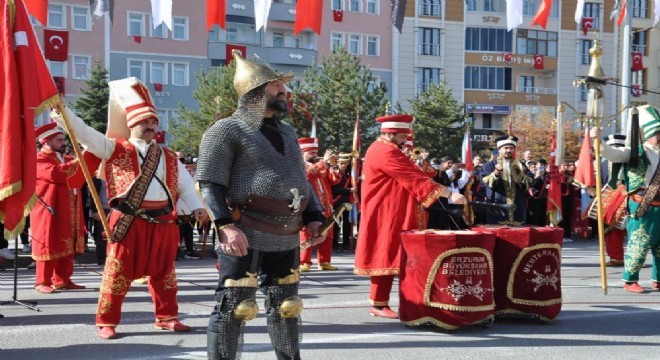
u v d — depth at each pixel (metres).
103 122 29.44
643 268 11.68
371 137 31.80
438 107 35.66
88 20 35.66
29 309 7.79
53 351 5.85
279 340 4.59
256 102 4.41
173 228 6.44
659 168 8.70
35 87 5.39
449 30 43.72
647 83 44.22
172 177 6.35
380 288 7.28
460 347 6.00
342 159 12.30
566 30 43.84
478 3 44.06
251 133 4.36
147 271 6.33
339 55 32.59
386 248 6.95
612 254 11.91
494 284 7.06
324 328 6.76
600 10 43.47
